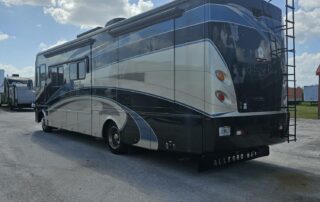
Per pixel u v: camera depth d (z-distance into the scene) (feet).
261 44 20.04
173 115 19.94
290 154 26.32
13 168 22.11
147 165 22.88
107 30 26.48
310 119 58.18
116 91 25.53
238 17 18.94
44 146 30.78
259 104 19.86
